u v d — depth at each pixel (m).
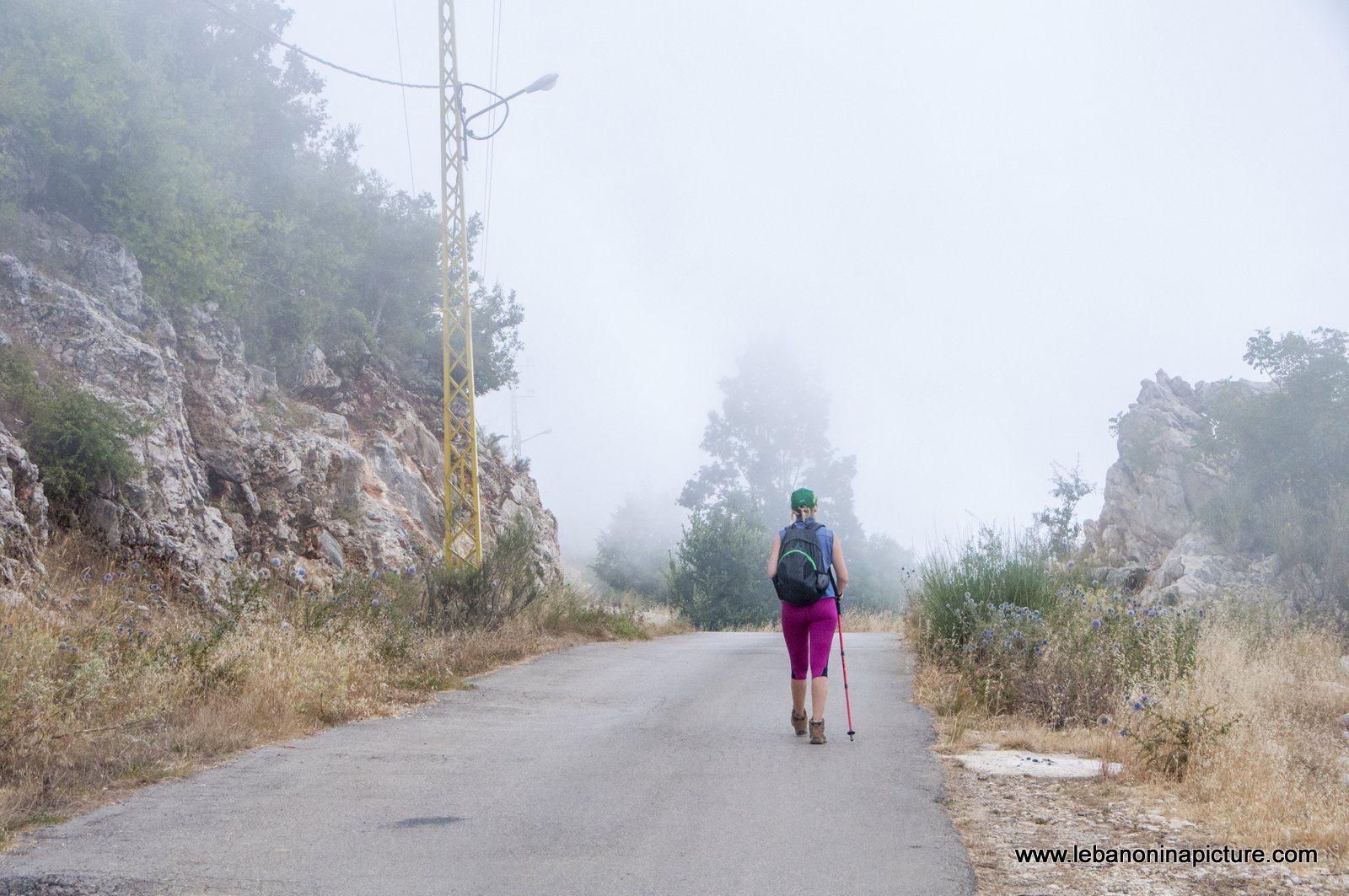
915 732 8.36
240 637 9.50
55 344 13.20
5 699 6.61
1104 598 11.72
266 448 16.53
